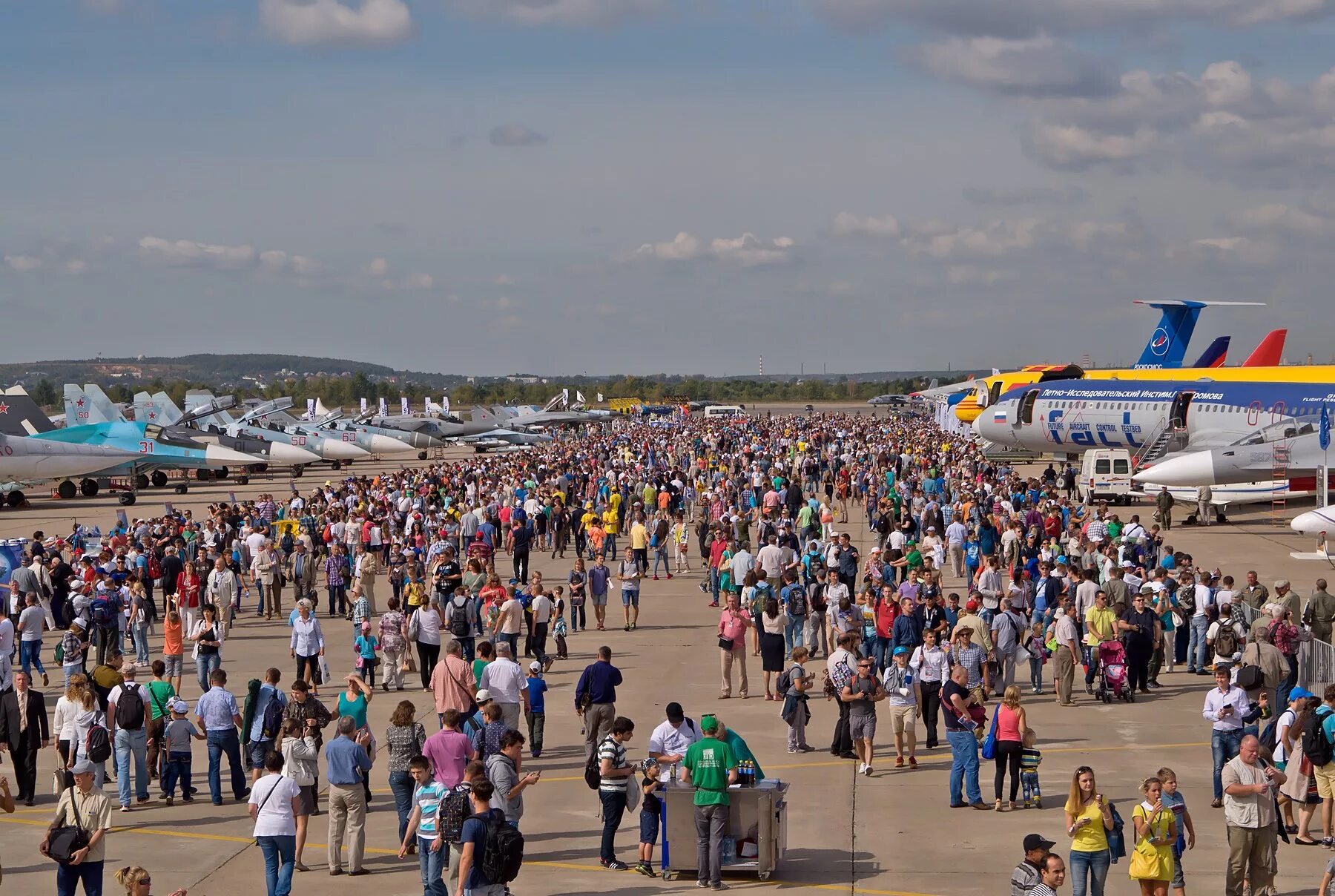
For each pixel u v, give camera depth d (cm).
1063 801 1738
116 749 1775
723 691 2433
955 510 4234
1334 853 1506
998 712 1695
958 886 1404
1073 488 6700
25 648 2602
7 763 2041
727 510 4612
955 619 2555
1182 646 2725
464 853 1184
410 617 2680
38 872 1523
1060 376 8100
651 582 4138
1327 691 1515
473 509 4581
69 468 7088
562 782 1894
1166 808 1249
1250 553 4419
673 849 1461
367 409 12375
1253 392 6272
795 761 1981
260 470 9862
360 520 3947
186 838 1641
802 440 8731
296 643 2447
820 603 2747
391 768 1570
